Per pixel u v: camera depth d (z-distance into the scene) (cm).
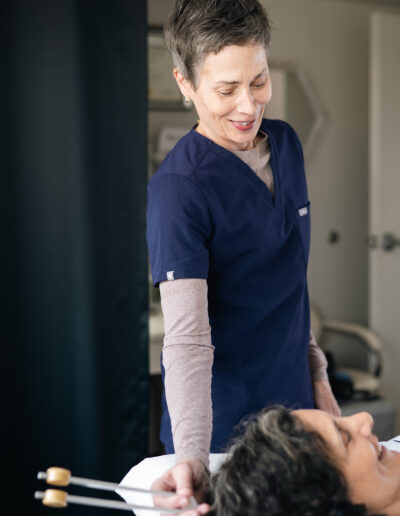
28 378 193
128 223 199
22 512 197
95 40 189
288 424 85
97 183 194
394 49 283
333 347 310
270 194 119
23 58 184
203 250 111
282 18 284
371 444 87
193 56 100
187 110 271
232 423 124
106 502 81
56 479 76
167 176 113
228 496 79
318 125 295
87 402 198
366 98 304
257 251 119
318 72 293
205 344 103
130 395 204
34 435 195
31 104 186
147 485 109
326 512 77
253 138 117
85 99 190
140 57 195
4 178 186
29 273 191
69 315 195
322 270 307
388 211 289
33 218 189
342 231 308
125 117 196
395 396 301
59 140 189
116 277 199
